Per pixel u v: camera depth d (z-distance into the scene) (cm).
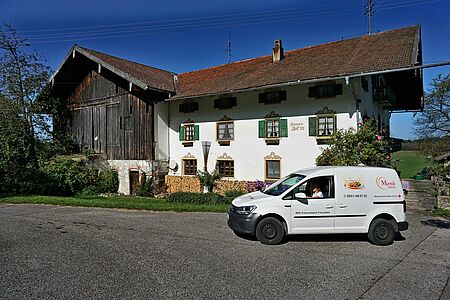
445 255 702
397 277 571
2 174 1716
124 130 2136
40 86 2167
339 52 1692
